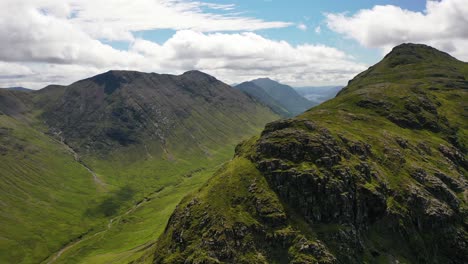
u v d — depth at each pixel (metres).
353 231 159.75
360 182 174.38
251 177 180.12
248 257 150.38
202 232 161.88
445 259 164.00
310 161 179.12
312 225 161.75
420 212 172.00
